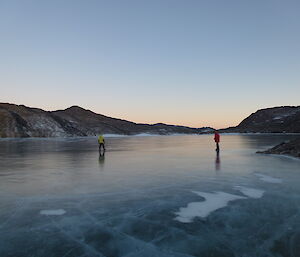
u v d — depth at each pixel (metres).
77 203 7.43
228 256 4.43
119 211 6.72
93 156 20.61
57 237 5.18
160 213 6.55
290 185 9.47
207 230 5.48
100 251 4.63
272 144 36.81
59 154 22.44
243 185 9.52
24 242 4.96
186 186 9.45
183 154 22.17
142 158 18.95
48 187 9.39
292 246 4.75
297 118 149.38
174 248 4.73
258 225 5.73
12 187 9.40
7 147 32.12
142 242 4.96
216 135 21.62
